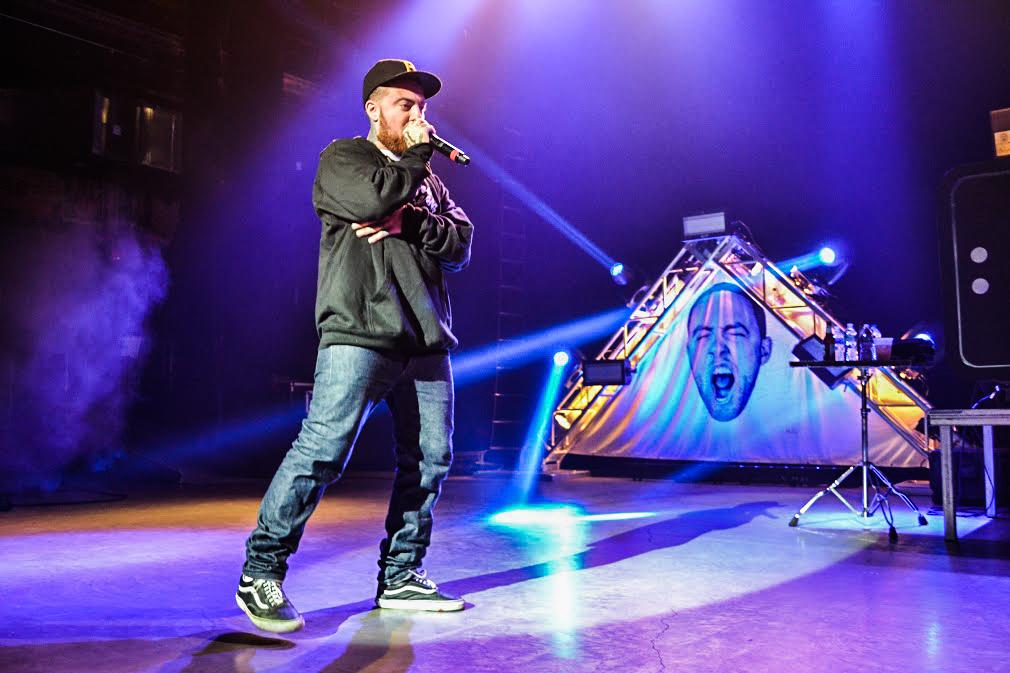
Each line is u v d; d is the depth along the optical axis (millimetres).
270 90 9414
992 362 3461
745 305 8688
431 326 2287
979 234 3510
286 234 9391
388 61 2361
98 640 2035
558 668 1801
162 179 9633
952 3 9336
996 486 5137
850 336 4836
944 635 2098
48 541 3844
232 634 2096
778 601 2506
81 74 9000
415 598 2389
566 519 4758
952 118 9633
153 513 5020
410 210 2285
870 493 6551
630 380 9320
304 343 9266
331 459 2174
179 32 9680
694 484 7703
